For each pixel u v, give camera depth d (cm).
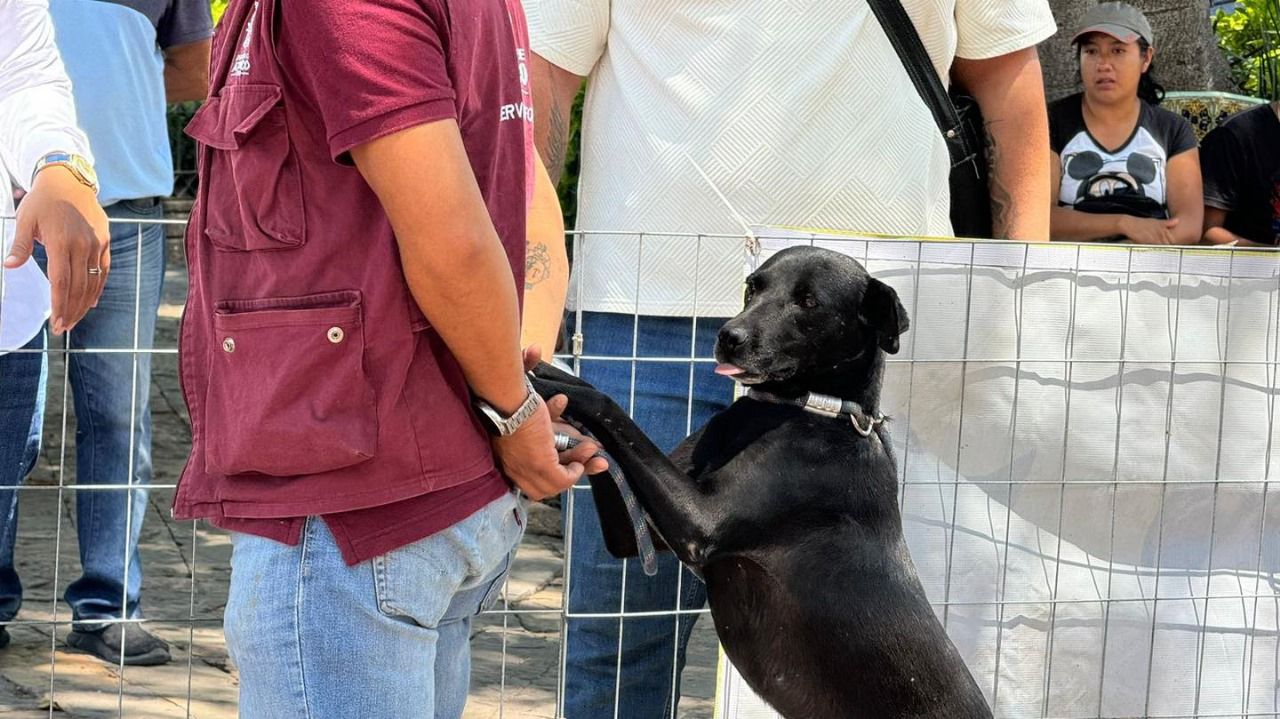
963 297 309
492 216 202
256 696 196
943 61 340
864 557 274
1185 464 325
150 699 416
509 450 207
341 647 191
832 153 325
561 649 308
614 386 338
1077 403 318
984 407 314
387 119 177
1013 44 348
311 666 191
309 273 187
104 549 441
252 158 186
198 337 204
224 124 190
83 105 426
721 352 276
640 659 334
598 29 337
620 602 330
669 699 341
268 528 192
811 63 321
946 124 343
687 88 324
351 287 186
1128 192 585
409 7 180
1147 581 327
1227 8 881
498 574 222
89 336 436
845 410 279
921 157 340
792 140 323
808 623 274
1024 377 315
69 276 264
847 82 325
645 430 338
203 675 441
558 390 256
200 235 200
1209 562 330
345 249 187
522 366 200
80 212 268
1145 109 591
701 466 282
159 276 457
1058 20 642
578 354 318
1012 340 313
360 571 192
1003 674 322
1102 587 324
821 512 274
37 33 290
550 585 554
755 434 277
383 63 177
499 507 207
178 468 686
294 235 186
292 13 180
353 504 189
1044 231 361
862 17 325
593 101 344
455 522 198
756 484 271
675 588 331
